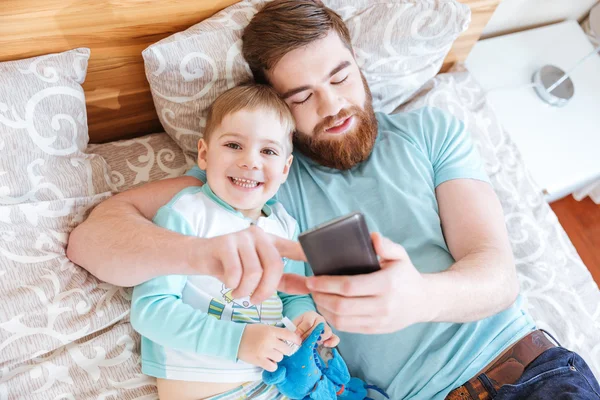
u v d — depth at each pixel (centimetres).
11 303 88
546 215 144
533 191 147
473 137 143
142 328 88
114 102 121
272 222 106
